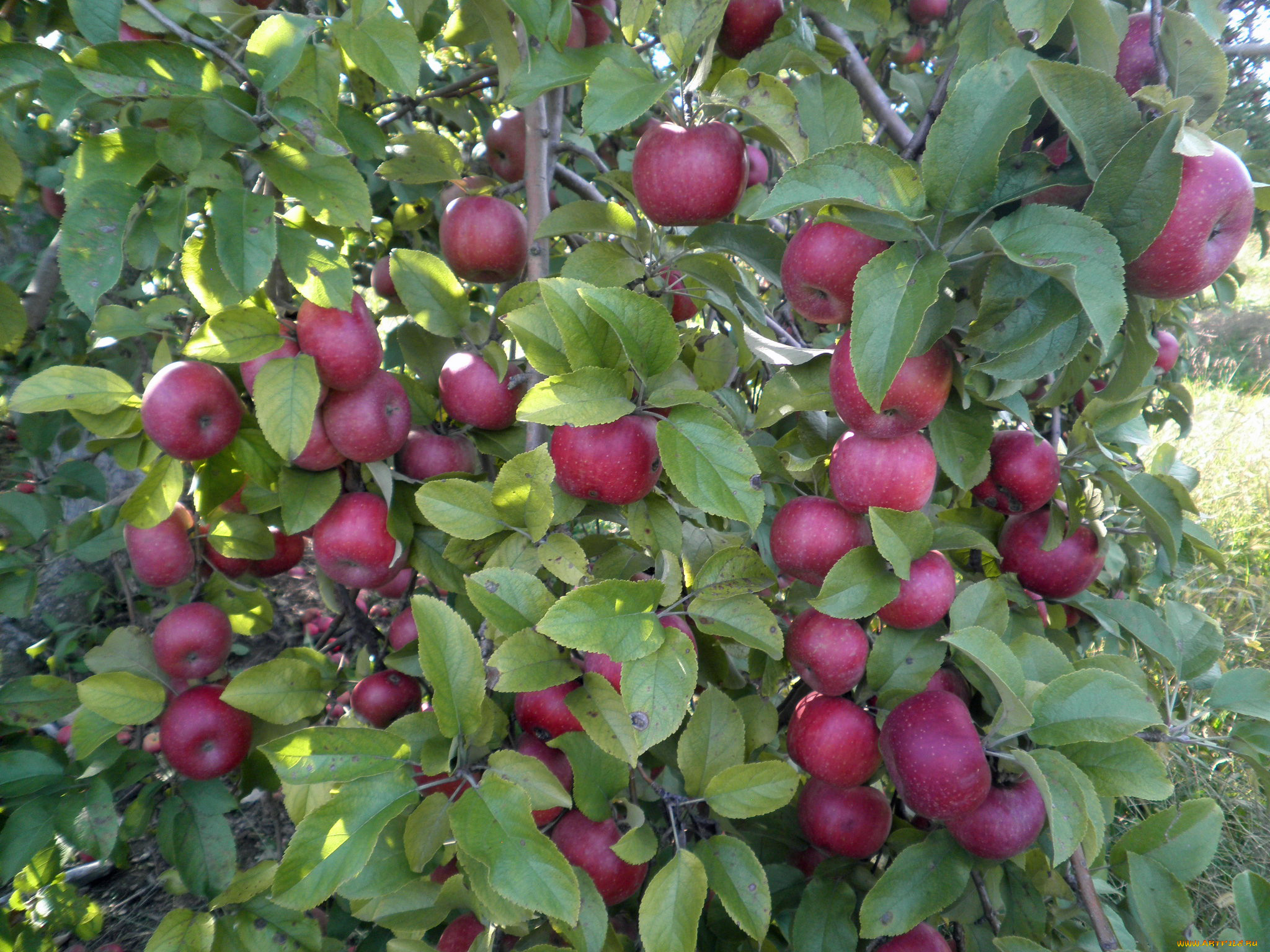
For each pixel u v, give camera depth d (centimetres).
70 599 423
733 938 178
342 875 110
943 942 167
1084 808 124
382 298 273
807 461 166
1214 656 169
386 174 214
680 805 141
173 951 162
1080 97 108
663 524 145
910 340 111
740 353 224
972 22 141
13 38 166
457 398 177
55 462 385
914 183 117
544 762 135
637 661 118
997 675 131
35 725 206
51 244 222
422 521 187
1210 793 342
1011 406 147
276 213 169
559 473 136
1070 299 116
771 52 159
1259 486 563
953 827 147
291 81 149
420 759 127
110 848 195
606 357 127
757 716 171
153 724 330
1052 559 176
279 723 175
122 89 129
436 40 281
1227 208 109
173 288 292
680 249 181
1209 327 920
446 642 124
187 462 188
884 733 150
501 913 121
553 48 149
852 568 146
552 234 170
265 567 213
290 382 156
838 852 173
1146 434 219
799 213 251
